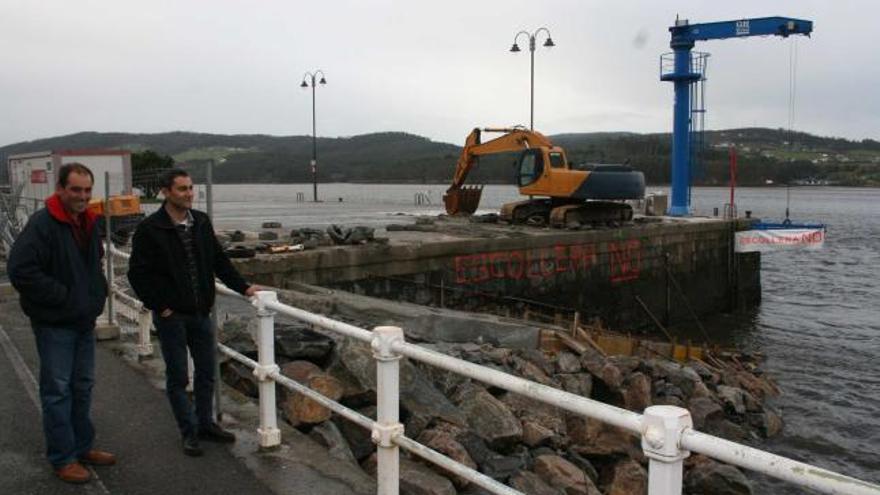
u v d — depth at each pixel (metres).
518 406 10.06
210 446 6.16
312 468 5.77
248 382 8.10
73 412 5.57
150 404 7.25
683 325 28.83
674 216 37.69
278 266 16.97
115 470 5.66
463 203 32.34
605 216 28.34
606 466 9.65
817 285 38.38
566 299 24.58
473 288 21.48
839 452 13.65
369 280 18.91
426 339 12.67
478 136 31.41
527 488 7.36
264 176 185.62
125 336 10.19
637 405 12.96
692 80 39.34
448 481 6.35
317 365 8.63
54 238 5.11
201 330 5.96
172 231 5.62
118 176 28.25
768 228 32.16
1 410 7.03
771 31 37.22
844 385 18.36
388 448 4.84
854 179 180.12
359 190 179.00
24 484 5.36
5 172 37.94
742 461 2.79
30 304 5.13
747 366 19.23
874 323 27.92
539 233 24.50
